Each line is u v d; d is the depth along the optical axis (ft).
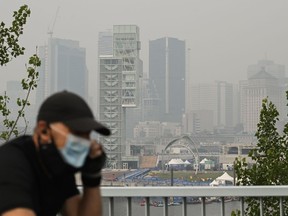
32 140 8.42
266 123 51.26
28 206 7.66
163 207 18.11
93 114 8.33
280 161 49.01
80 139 8.02
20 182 7.88
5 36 42.24
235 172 49.03
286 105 54.08
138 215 18.24
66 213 9.06
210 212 18.56
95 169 8.53
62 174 8.30
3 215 7.57
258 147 50.98
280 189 18.12
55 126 8.07
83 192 8.96
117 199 18.30
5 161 8.06
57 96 8.21
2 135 38.04
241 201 18.51
